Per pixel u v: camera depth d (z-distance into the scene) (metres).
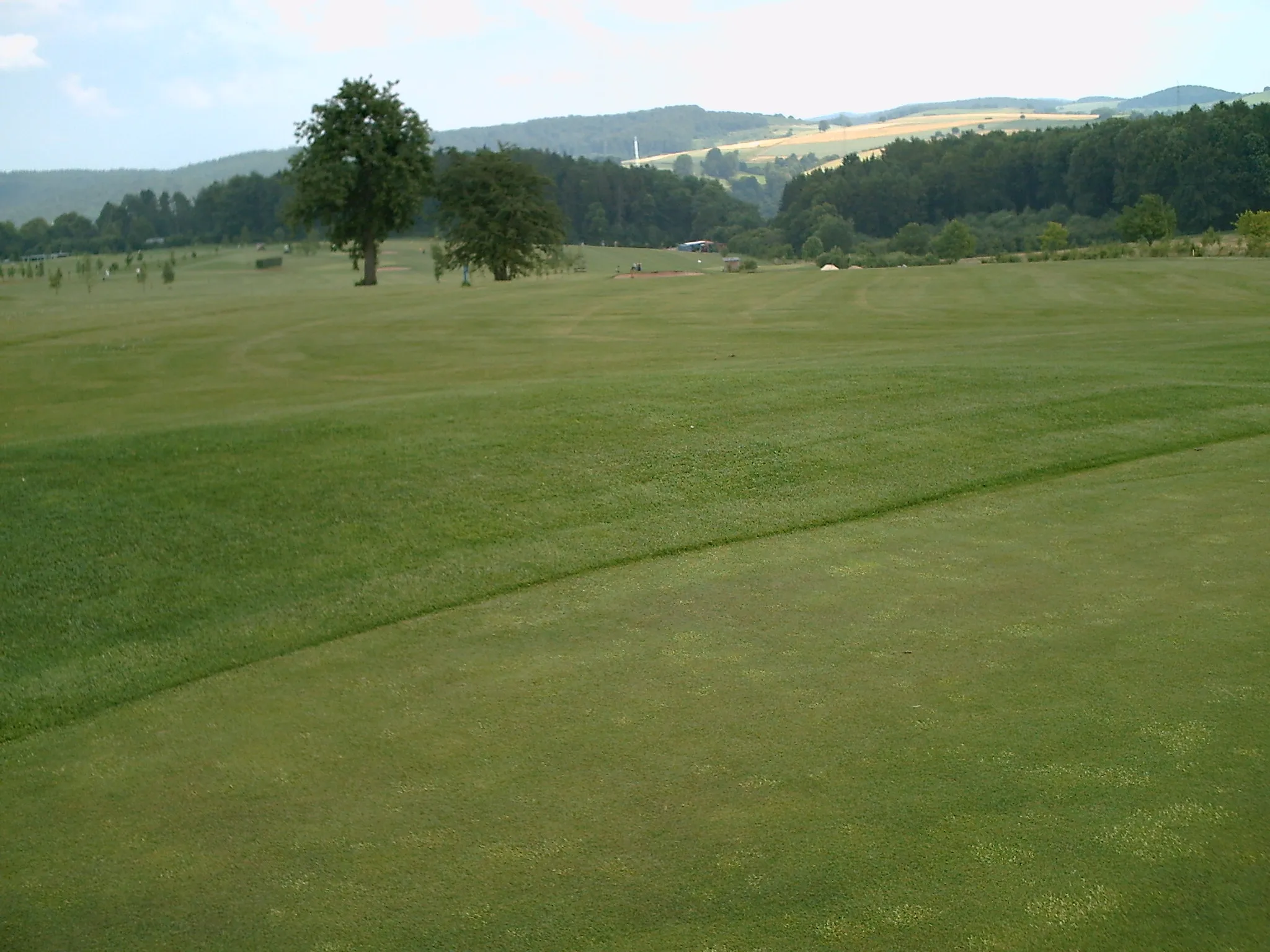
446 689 5.72
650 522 9.05
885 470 10.52
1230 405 13.25
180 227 168.12
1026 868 3.77
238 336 28.89
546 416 12.41
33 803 4.71
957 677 5.49
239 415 15.37
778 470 10.48
